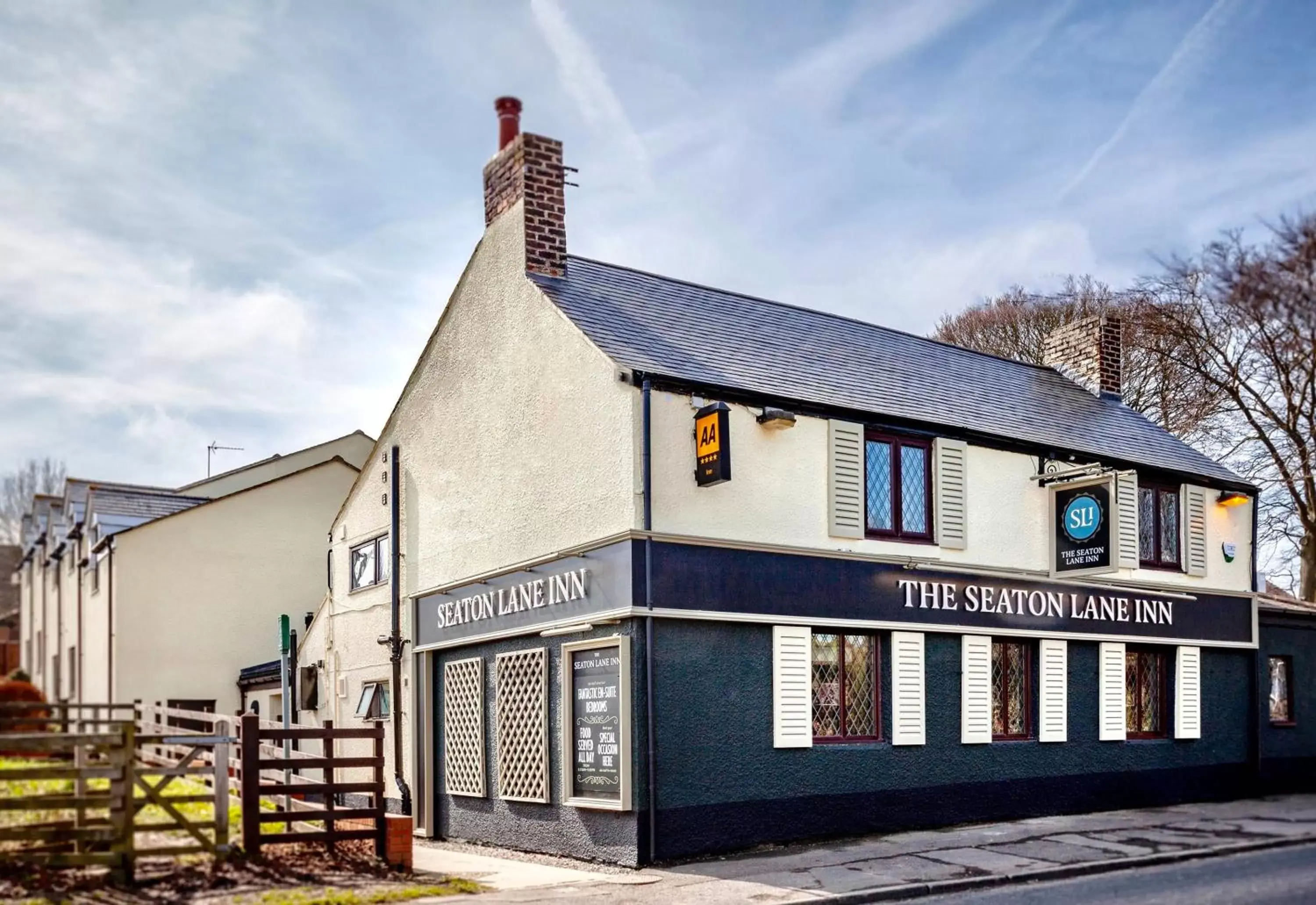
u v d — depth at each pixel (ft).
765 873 38.63
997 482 54.34
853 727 48.11
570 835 45.16
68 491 114.73
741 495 45.44
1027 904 33.50
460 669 55.31
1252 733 63.41
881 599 48.91
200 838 35.94
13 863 33.58
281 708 80.07
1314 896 33.60
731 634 44.52
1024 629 53.67
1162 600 59.98
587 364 46.37
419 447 61.26
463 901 33.71
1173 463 63.21
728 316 56.59
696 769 42.73
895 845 44.32
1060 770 54.24
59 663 117.91
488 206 55.98
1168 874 38.63
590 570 44.91
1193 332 73.67
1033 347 116.06
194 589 87.71
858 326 64.49
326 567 92.63
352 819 38.86
